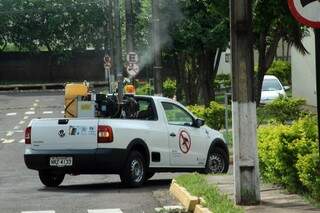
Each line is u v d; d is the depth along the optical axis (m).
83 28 109.44
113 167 22.98
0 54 109.81
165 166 24.80
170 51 55.97
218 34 51.72
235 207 15.61
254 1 24.02
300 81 62.94
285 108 42.22
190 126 26.16
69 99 25.02
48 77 110.81
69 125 23.22
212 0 29.45
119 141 23.05
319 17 12.26
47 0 108.81
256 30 25.55
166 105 25.53
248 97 15.80
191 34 52.34
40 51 110.31
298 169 16.25
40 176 24.59
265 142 19.16
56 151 23.27
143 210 18.11
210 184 19.94
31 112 71.25
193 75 65.94
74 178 28.20
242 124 15.87
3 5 108.69
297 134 17.42
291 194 17.58
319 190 15.70
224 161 27.58
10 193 22.77
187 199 17.77
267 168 19.55
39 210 18.59
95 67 111.44
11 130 56.22
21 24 108.69
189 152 25.78
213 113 44.06
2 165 34.69
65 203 19.81
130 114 24.73
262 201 16.42
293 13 12.27
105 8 97.81
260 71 37.03
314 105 58.38
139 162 23.73
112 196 21.09
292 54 65.75
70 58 110.94
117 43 53.06
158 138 24.50
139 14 70.19
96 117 24.20
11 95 93.81
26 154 23.78
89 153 22.83
